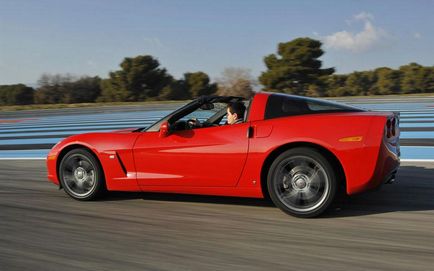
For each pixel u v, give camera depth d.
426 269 3.13
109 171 5.23
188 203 5.18
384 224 4.21
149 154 5.02
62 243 3.88
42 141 12.92
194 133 4.85
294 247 3.65
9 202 5.45
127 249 3.69
